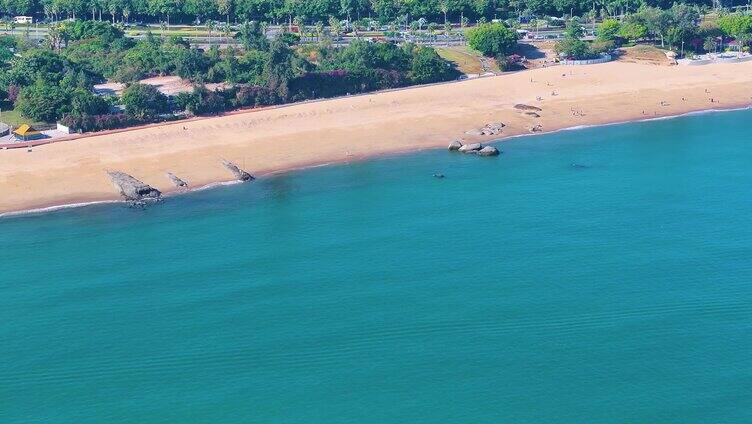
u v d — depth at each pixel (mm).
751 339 112938
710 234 144750
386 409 100625
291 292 127375
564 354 110375
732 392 102188
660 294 124750
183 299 126250
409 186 170625
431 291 126750
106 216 158625
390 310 121625
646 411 99125
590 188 167375
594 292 125688
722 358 108875
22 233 151500
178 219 156375
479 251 139625
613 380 104938
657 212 154500
